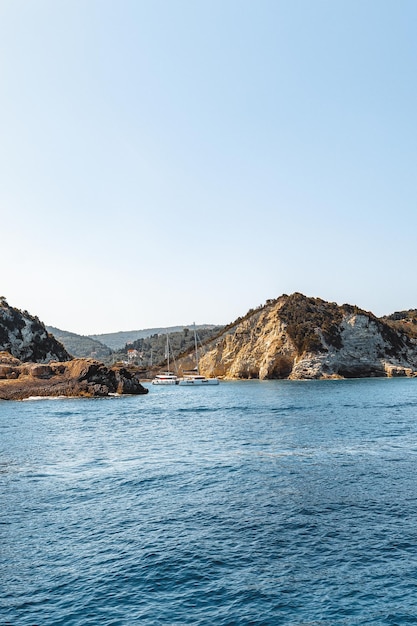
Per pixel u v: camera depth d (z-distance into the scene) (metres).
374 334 175.50
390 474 29.09
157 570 16.64
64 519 21.67
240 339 199.88
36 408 81.75
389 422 55.16
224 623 13.52
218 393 120.62
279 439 43.47
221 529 20.30
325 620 13.58
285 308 186.88
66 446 41.72
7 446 41.84
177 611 14.15
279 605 14.41
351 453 36.09
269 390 123.25
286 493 25.34
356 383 142.12
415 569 16.44
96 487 27.11
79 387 104.38
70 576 16.28
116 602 14.66
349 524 20.61
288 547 18.39
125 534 19.83
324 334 170.75
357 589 15.24
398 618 13.62
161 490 26.34
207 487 26.86
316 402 84.69
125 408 82.19
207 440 44.09
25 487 27.17
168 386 175.00
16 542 19.08
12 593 15.23
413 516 21.44
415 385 130.25
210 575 16.27
